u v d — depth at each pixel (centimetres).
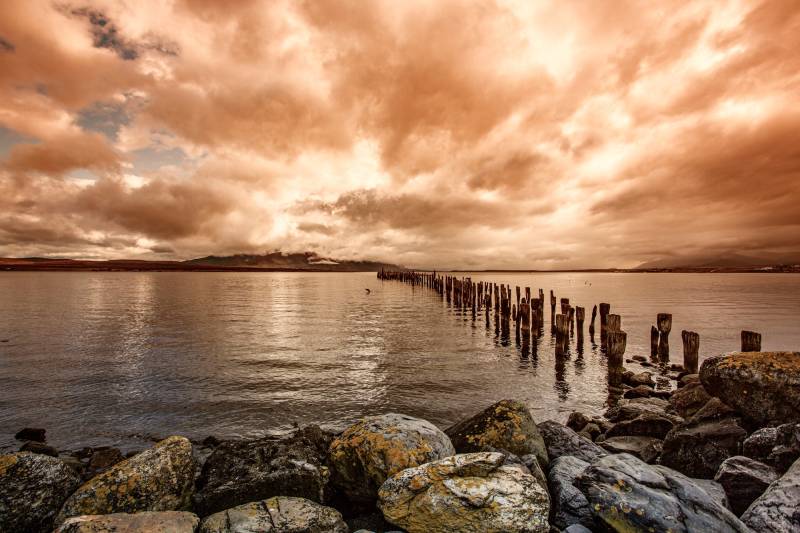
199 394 1495
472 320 3572
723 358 852
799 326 3120
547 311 4672
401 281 11325
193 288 8388
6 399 1434
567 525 517
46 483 605
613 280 15038
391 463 633
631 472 530
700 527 446
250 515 530
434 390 1570
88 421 1253
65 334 2714
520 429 739
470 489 520
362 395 1501
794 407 741
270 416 1296
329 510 566
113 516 493
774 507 484
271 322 3397
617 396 1520
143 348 2297
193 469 647
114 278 13900
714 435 750
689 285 10462
